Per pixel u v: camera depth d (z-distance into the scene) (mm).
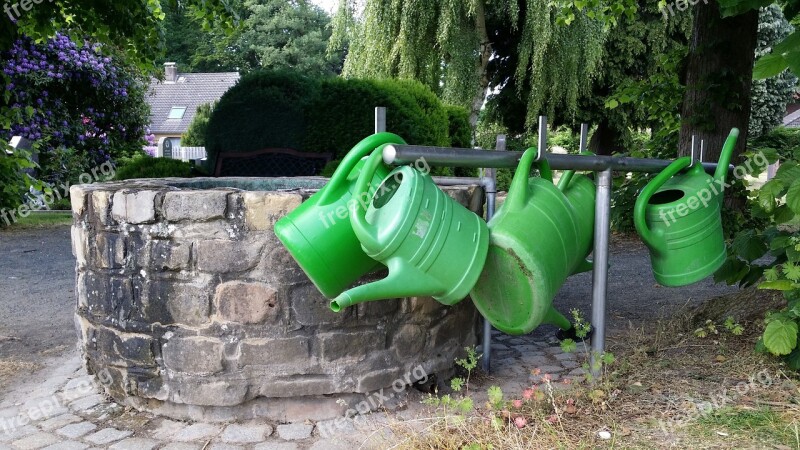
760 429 2049
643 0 11836
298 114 7000
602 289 2420
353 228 1724
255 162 7043
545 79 11492
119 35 5652
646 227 2375
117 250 2518
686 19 11789
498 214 1896
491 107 14117
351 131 6875
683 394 2385
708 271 2395
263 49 28734
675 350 2947
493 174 2830
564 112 12867
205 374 2430
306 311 2410
